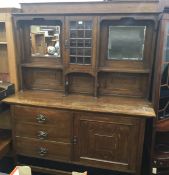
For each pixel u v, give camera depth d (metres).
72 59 2.15
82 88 2.32
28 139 2.18
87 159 2.09
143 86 2.19
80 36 2.07
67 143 2.09
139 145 1.93
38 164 2.43
